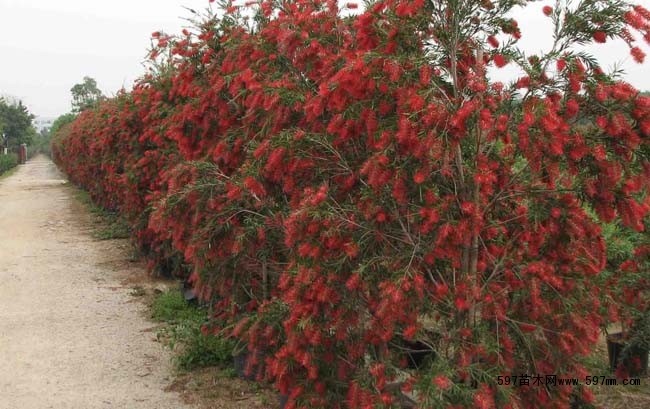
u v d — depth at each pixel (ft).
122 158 35.40
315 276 10.25
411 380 9.39
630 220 8.58
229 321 16.52
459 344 9.31
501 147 9.89
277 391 15.71
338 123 10.01
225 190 15.08
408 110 8.75
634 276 14.87
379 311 9.00
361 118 9.91
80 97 197.77
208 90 16.84
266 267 16.57
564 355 9.68
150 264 29.40
